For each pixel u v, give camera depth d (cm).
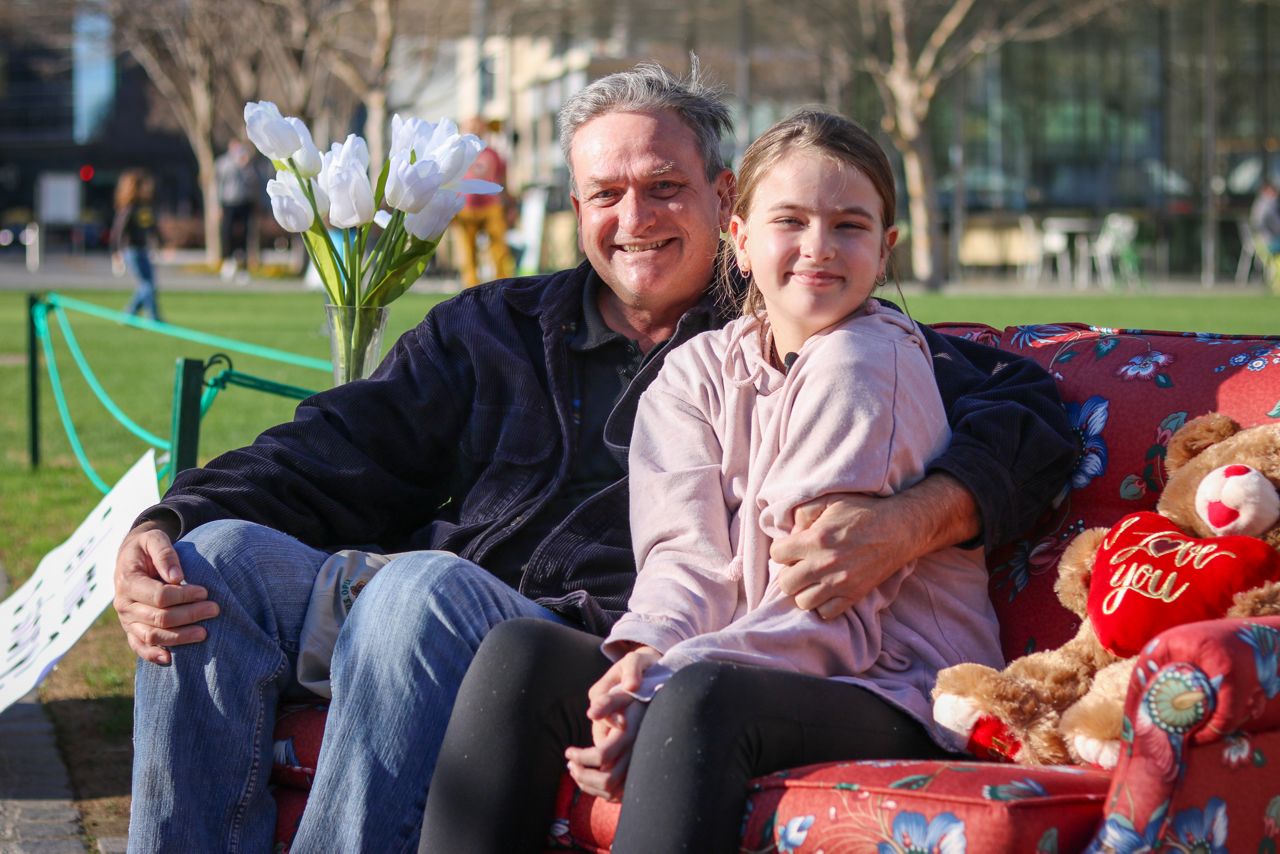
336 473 329
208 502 315
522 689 250
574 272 340
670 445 291
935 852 211
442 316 342
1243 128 3111
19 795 389
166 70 3759
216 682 281
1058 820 214
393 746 265
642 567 285
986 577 291
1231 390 292
